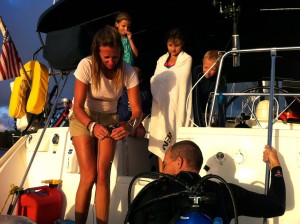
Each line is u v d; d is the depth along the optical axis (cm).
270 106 250
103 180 271
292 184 254
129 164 332
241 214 206
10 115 430
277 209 205
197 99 343
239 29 463
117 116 297
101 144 275
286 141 259
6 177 376
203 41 489
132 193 298
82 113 264
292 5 402
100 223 268
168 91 345
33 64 417
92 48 264
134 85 285
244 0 392
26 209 324
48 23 439
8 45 408
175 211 186
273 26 452
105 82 272
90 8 420
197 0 405
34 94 403
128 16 401
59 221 323
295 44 487
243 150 267
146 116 385
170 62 365
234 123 446
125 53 400
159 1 413
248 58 492
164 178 202
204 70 346
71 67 371
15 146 393
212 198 186
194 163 213
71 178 339
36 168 377
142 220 192
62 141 354
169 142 334
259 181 261
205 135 278
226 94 296
